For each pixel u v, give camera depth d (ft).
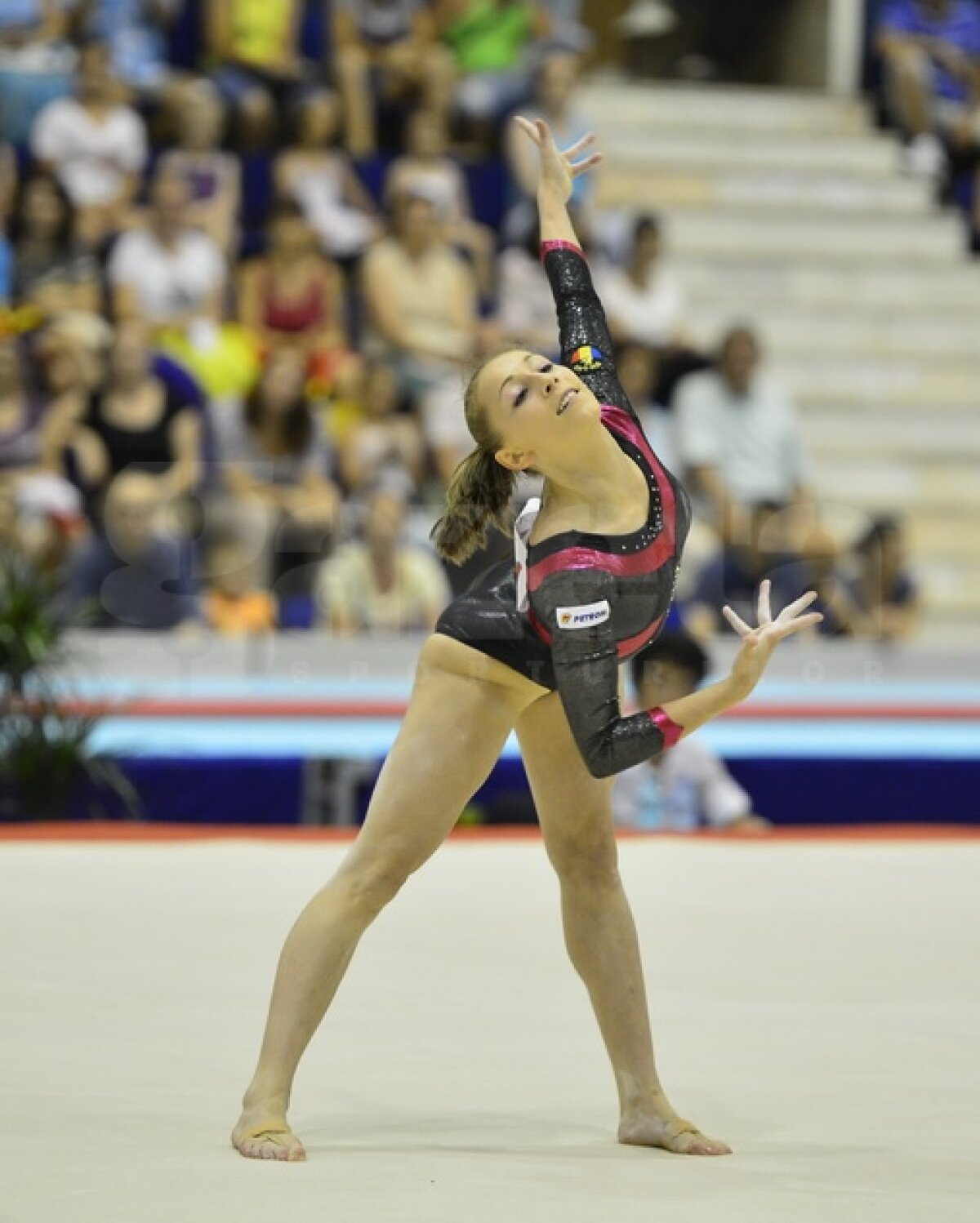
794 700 107.24
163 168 130.52
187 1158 35.91
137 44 144.25
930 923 60.90
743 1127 39.42
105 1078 42.45
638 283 141.49
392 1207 32.32
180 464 113.19
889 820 90.33
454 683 37.58
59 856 70.69
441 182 140.26
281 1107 36.96
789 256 158.61
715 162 163.02
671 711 35.04
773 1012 49.44
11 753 84.43
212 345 126.82
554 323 138.82
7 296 127.54
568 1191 33.86
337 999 50.72
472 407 36.94
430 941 58.03
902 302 157.79
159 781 85.97
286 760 87.10
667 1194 33.71
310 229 131.34
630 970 38.83
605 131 162.09
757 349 132.98
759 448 131.85
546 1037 47.24
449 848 73.51
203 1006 49.37
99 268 129.39
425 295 132.67
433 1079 43.32
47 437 116.88
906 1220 31.96
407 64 149.07
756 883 67.21
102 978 52.13
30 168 132.67
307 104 139.33
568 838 38.86
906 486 146.61
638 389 130.52
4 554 91.25
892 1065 44.42
